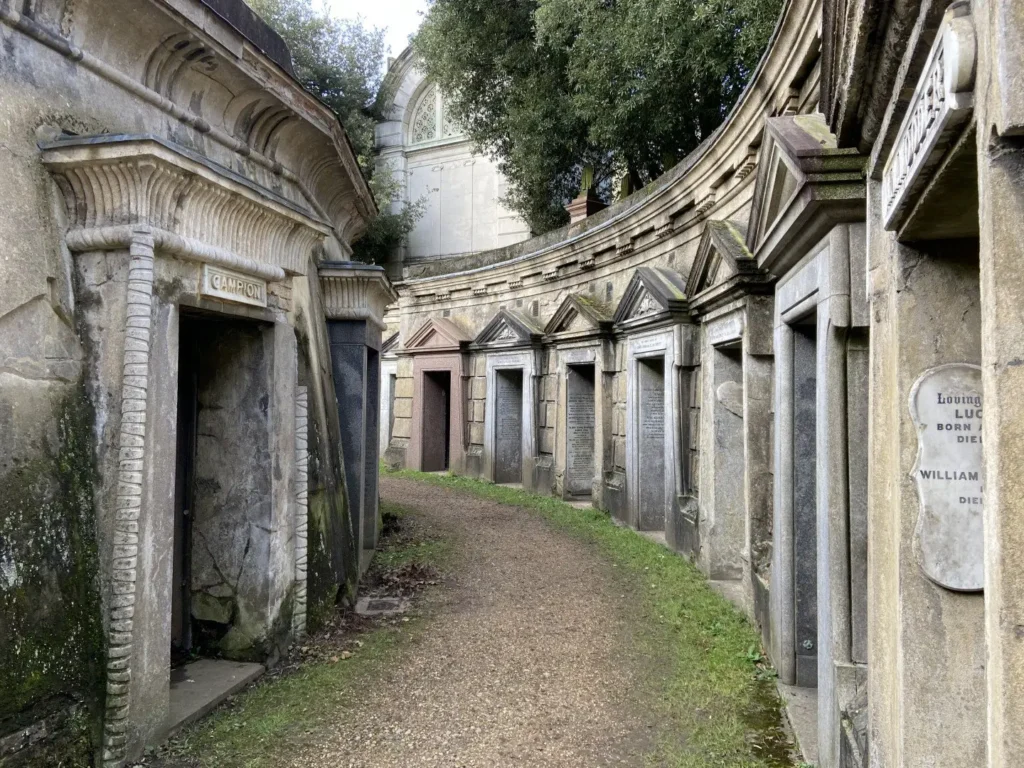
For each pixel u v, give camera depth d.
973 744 2.40
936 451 2.50
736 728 4.30
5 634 3.07
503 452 15.26
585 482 12.87
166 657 3.88
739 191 7.29
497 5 14.47
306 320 5.94
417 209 22.09
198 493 5.09
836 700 3.61
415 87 22.69
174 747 3.85
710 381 7.79
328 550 6.06
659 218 9.73
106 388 3.64
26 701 3.13
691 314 8.37
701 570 7.91
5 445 3.17
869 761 2.96
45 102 3.49
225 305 4.46
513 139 15.84
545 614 6.52
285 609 5.18
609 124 11.25
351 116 21.66
